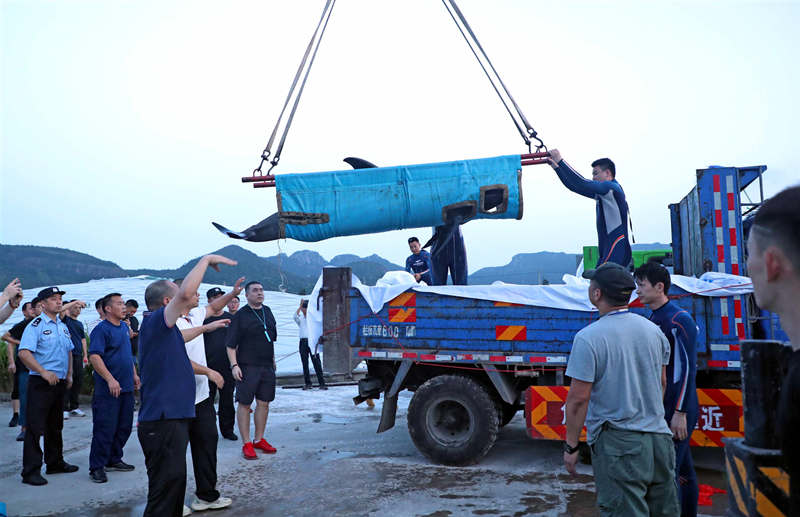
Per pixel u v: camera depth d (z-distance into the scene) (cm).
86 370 1012
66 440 727
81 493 511
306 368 1154
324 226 521
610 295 292
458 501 469
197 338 486
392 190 521
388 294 600
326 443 688
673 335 372
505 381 575
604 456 276
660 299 388
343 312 618
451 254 644
